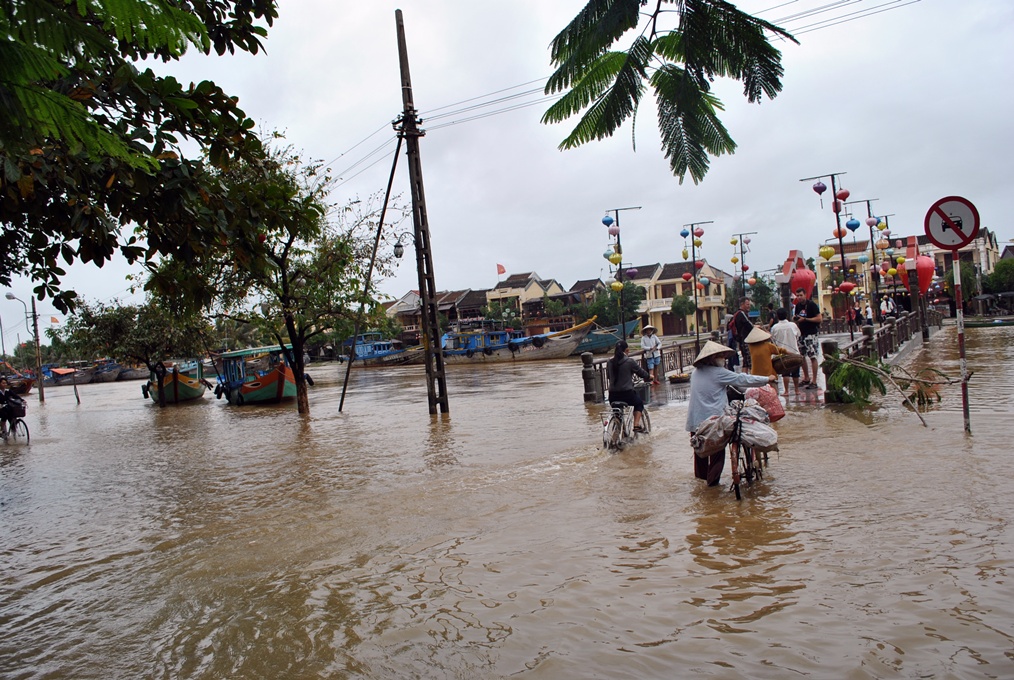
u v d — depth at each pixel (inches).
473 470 411.8
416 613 199.3
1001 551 198.1
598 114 163.6
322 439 637.9
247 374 1316.4
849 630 161.3
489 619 189.6
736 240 1561.3
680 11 149.6
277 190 218.1
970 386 520.7
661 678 149.2
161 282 213.3
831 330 1641.2
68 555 310.7
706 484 318.0
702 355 324.2
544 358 2062.0
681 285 2694.4
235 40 222.7
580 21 161.2
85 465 601.3
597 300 2497.5
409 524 302.4
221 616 213.5
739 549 224.4
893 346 775.1
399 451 519.2
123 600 239.5
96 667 186.1
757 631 165.9
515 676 156.5
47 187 173.8
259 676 170.1
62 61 74.3
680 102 154.9
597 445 453.1
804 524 242.2
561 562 230.5
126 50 85.4
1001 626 156.3
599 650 164.9
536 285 3002.0
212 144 177.0
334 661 173.9
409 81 714.8
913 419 409.4
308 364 3120.1
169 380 1373.0
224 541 305.9
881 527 229.0
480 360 2204.7
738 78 150.3
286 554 275.6
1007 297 2049.7
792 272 724.0
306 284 864.3
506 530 276.5
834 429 404.2
